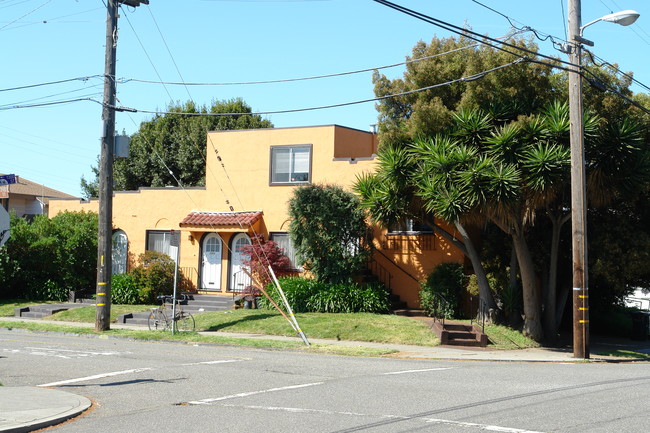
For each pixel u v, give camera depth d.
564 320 28.44
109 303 22.86
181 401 11.28
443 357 18.12
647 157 20.17
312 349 18.89
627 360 19.09
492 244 24.58
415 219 23.03
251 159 29.34
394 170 21.12
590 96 21.44
